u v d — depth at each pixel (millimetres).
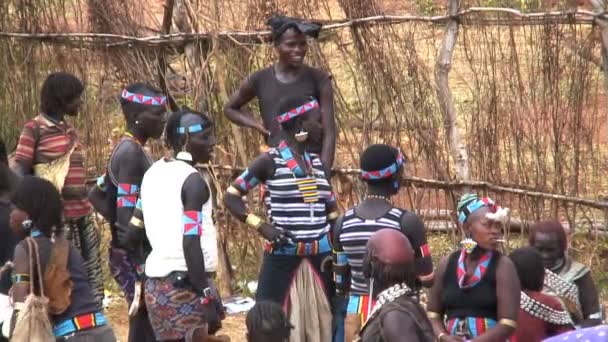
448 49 12828
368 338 7527
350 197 13781
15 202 8883
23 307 8641
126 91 10594
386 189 9422
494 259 8555
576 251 12953
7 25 15469
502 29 12625
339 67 13859
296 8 13719
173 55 14539
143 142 10625
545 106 12523
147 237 10094
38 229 8852
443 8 15953
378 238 7727
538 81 12508
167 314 9578
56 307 8781
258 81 12141
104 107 14961
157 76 14523
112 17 14781
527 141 12719
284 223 10203
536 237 9469
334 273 9961
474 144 12984
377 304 7633
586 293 9438
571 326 8930
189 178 9602
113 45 14727
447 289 8703
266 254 10383
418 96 13211
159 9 16844
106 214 10961
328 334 10289
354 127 13656
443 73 12898
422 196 13438
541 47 12398
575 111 12398
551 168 12742
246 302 14008
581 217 13023
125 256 10797
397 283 7633
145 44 14438
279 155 10258
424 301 12086
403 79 13234
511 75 12602
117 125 15047
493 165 12930
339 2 13406
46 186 8891
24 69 15414
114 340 9117
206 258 9711
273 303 8117
